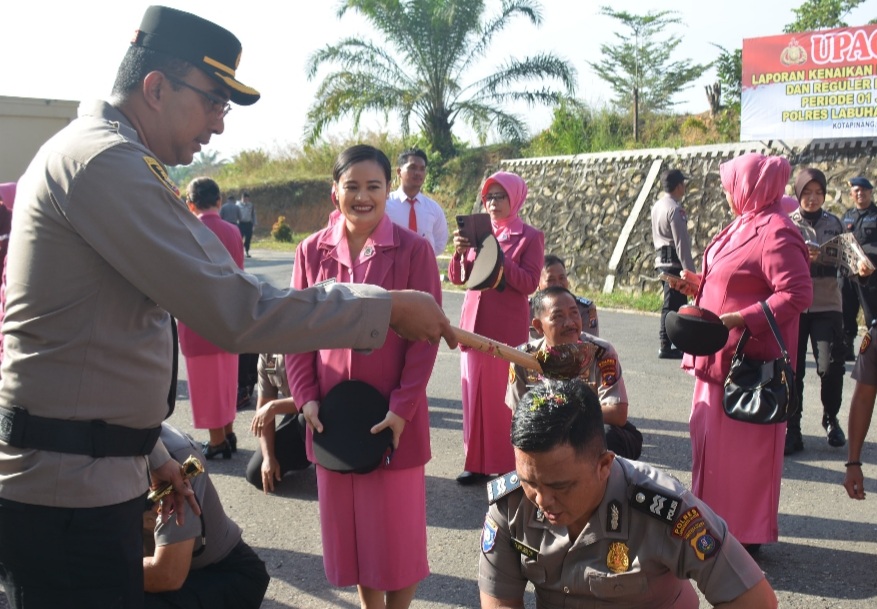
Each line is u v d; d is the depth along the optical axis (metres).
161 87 2.29
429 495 5.29
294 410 5.03
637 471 2.32
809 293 4.02
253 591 3.14
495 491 2.38
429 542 4.59
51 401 2.13
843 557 4.36
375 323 2.24
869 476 5.58
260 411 5.09
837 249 6.08
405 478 3.39
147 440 2.29
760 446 4.12
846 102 12.24
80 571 2.19
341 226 3.58
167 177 2.17
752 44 13.00
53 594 2.21
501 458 5.36
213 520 3.07
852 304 7.56
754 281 4.13
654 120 24.97
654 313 13.02
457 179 28.69
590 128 25.42
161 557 2.82
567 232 16.47
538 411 2.09
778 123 12.87
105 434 2.18
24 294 2.13
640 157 15.52
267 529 4.77
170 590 2.89
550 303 4.11
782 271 4.02
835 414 6.26
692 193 14.20
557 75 26.72
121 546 2.24
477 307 5.29
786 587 4.04
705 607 3.93
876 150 12.09
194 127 2.36
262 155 39.59
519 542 2.37
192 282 2.08
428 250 3.52
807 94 12.56
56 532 2.16
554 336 4.11
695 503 2.24
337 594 4.02
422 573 3.49
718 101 23.97
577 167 16.78
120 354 2.18
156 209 2.08
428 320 2.37
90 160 2.06
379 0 27.33
